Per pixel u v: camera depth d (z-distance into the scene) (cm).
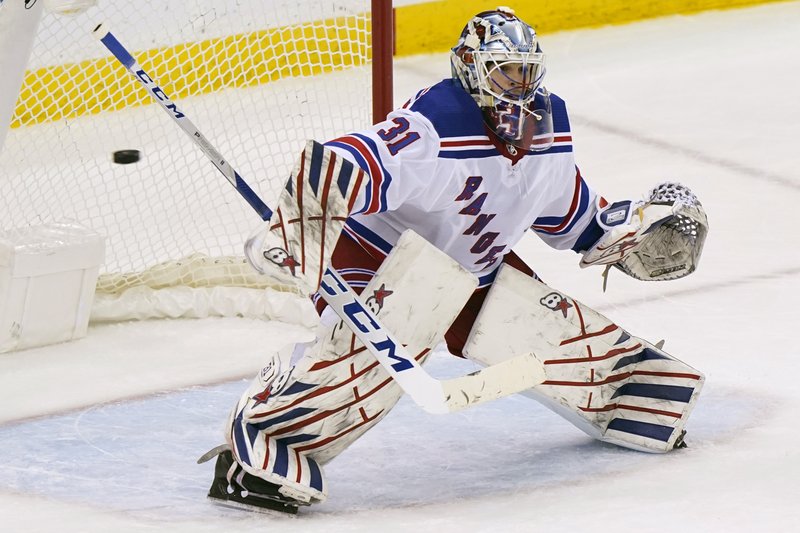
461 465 1138
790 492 1033
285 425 995
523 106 975
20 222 1836
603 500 1033
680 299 1620
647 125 2450
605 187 2116
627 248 1143
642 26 3130
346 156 909
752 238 1858
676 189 1141
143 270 1666
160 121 2245
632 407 1148
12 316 1462
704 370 1369
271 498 1017
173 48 2227
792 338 1466
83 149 2139
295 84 1961
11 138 2091
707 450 1145
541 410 1285
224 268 1623
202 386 1369
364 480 1106
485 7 2980
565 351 1109
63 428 1243
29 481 1107
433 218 1009
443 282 995
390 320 991
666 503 1018
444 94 983
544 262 1800
